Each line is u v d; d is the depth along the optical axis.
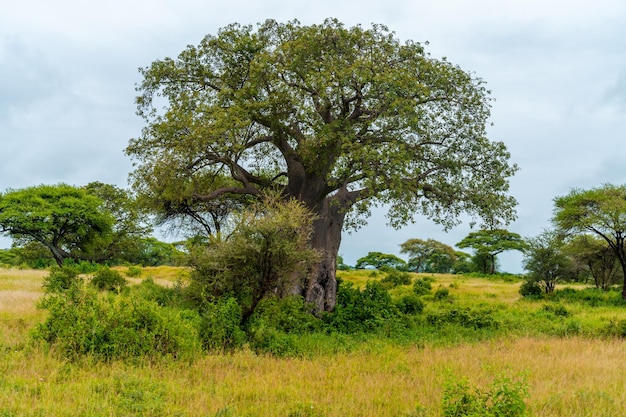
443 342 14.81
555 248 34.62
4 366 9.23
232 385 9.11
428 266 85.94
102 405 7.45
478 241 69.38
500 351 13.48
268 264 14.20
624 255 33.53
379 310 18.80
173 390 8.51
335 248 19.91
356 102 18.95
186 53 19.92
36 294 21.00
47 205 44.94
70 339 10.44
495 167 19.12
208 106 18.38
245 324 14.18
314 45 17.84
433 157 18.86
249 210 15.22
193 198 19.55
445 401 7.25
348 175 17.81
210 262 14.23
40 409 7.16
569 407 8.39
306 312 17.67
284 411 7.75
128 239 54.03
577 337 16.39
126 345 10.72
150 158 18.62
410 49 18.48
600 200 33.84
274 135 19.44
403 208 18.86
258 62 18.19
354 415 7.71
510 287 42.56
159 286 21.39
